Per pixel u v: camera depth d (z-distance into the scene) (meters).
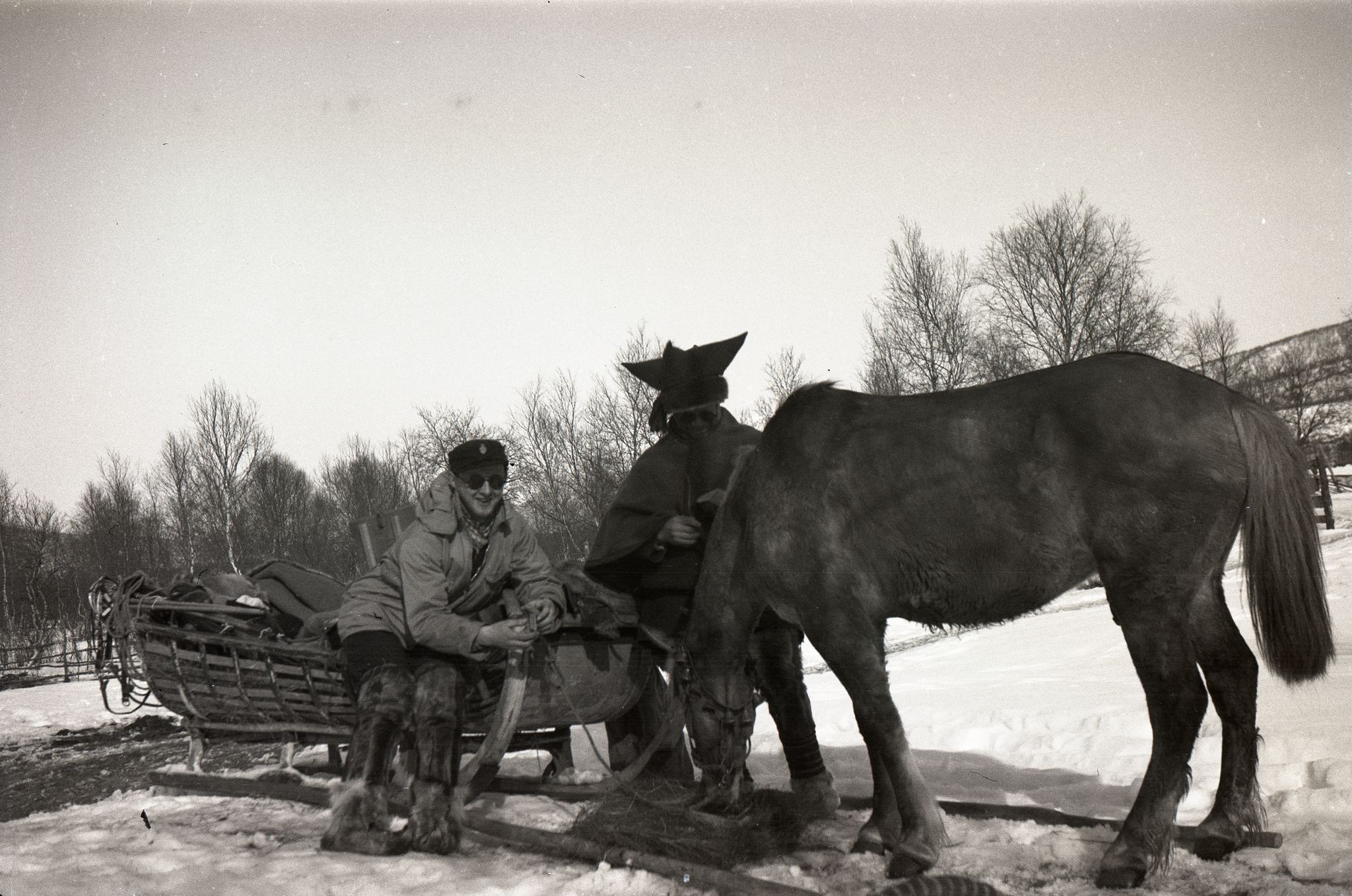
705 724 4.48
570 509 25.34
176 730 11.20
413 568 4.59
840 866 4.00
